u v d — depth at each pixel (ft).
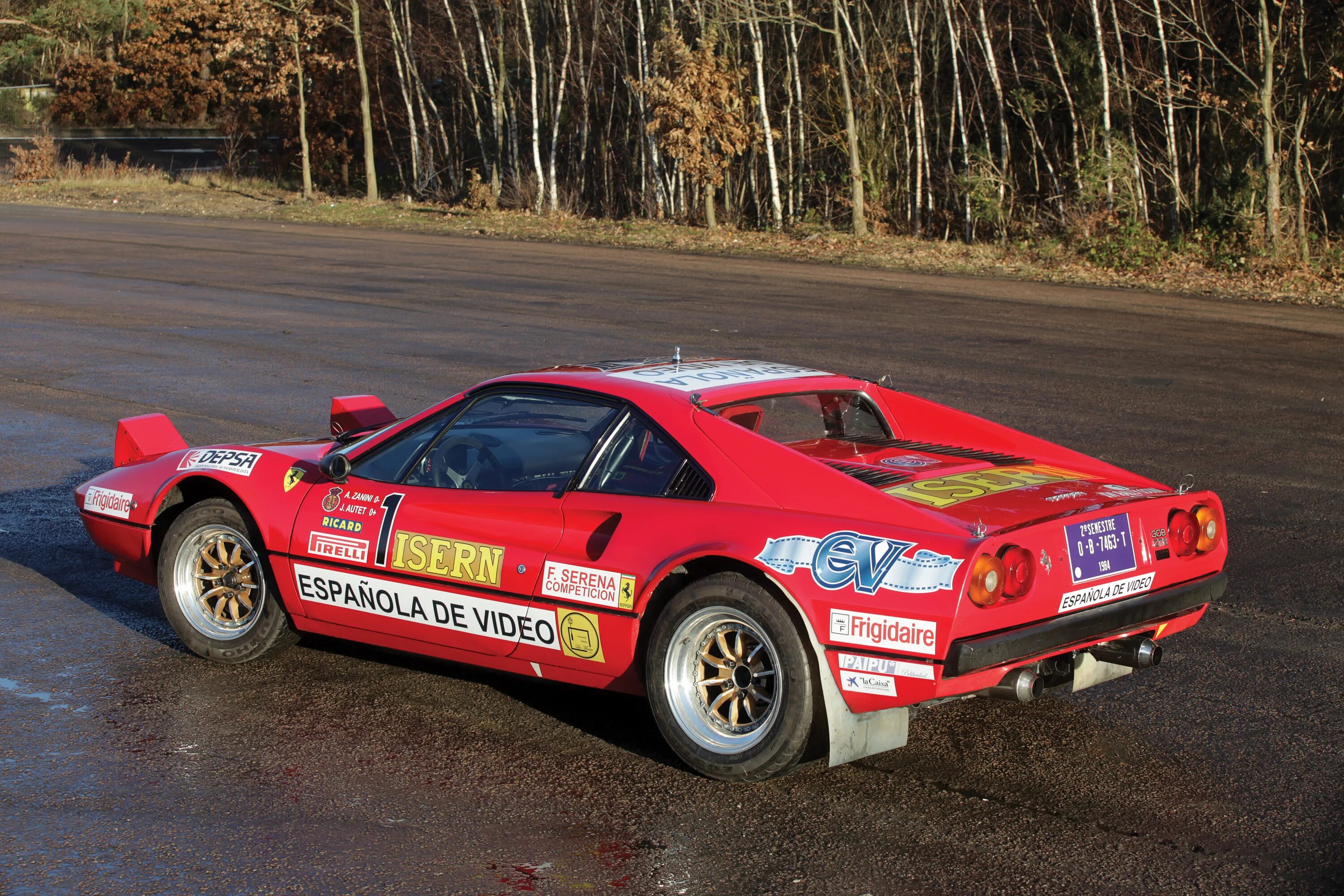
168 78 230.48
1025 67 106.11
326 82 157.69
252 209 122.83
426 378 39.34
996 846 11.64
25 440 30.76
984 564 11.78
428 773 13.33
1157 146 96.58
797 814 12.32
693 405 14.08
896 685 11.98
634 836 11.85
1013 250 86.33
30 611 18.93
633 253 84.89
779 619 12.42
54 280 64.44
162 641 17.74
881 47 109.40
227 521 16.67
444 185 154.40
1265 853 11.50
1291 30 88.22
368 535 15.44
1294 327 54.19
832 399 15.99
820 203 114.52
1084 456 15.67
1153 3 92.17
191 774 13.26
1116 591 13.14
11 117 239.71
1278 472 28.60
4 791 12.78
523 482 14.74
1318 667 16.69
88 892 10.71
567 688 16.07
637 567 13.26
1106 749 14.03
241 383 38.32
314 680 16.24
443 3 143.02
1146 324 54.03
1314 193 89.40
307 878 10.98
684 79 101.19
